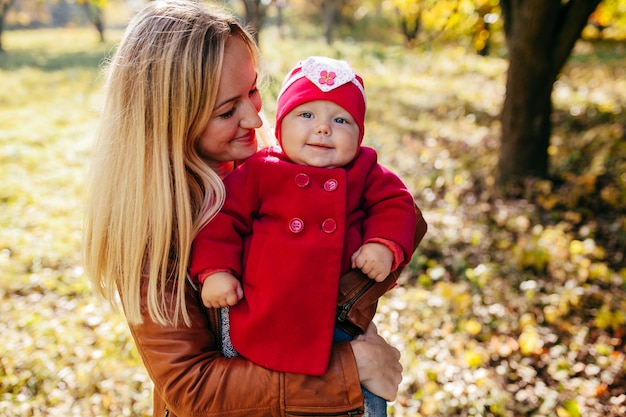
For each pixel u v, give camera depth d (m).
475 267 5.16
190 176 1.45
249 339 1.42
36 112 12.07
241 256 1.49
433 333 4.21
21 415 3.38
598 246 5.40
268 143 1.81
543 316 4.44
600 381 3.78
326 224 1.46
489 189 6.71
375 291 1.52
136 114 1.38
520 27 6.23
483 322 4.38
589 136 8.02
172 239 1.44
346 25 32.81
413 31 20.69
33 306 4.62
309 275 1.42
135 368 3.77
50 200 6.93
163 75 1.35
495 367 3.92
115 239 1.41
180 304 1.41
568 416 3.45
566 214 5.96
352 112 1.51
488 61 16.14
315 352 1.41
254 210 1.52
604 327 4.28
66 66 20.19
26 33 43.00
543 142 6.63
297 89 1.53
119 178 1.40
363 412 1.43
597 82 12.20
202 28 1.38
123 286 1.42
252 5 13.02
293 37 28.81
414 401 3.55
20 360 3.82
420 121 9.77
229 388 1.37
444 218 5.99
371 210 1.59
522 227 5.74
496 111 10.30
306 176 1.49
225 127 1.45
